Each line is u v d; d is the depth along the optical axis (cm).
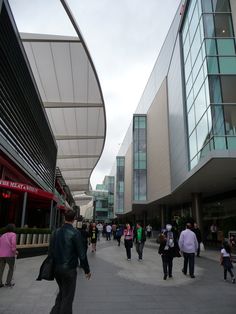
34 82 1748
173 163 2656
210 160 1476
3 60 1141
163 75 3438
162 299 612
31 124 1714
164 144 3116
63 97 2481
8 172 1450
